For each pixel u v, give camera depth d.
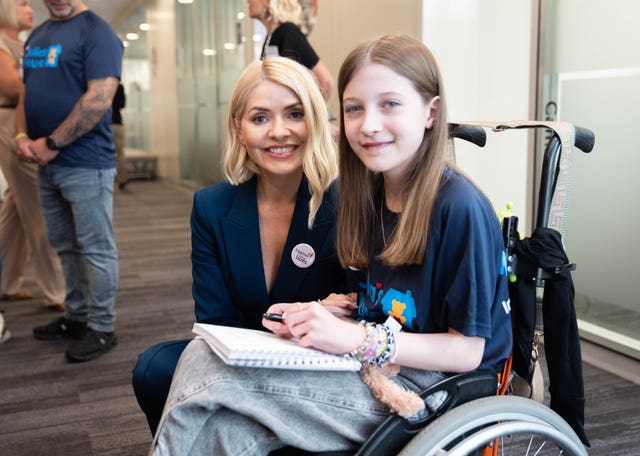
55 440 2.17
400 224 1.14
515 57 3.30
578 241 3.03
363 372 1.12
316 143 1.35
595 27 2.83
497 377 1.19
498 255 1.13
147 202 8.35
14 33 3.39
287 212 1.45
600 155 2.86
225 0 6.98
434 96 1.14
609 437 2.12
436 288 1.13
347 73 1.14
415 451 1.03
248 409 1.03
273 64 1.34
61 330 3.16
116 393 2.53
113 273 2.96
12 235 3.80
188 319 3.49
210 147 8.06
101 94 2.70
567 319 1.18
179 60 9.14
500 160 3.46
